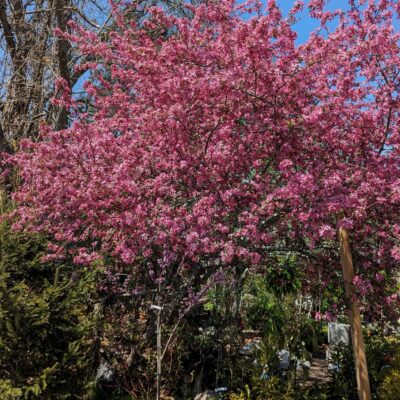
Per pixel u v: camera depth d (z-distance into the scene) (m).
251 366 5.17
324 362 6.70
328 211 4.65
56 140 5.89
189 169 5.21
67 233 5.45
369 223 5.26
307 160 5.41
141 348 5.71
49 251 5.53
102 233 5.36
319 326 6.22
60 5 9.99
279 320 6.45
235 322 6.16
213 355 5.96
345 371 5.40
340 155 5.52
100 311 5.85
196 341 6.04
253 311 6.86
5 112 10.36
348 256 4.84
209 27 6.09
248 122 5.42
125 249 5.00
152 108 5.96
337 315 5.34
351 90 5.26
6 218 5.29
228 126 5.17
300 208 4.77
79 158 5.77
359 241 5.39
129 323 6.02
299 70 5.08
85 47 7.18
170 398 5.27
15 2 11.05
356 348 4.73
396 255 4.80
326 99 5.32
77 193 5.18
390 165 5.32
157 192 5.17
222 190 5.11
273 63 5.33
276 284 6.63
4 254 4.75
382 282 5.38
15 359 4.25
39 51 10.41
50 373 4.20
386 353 5.91
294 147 5.32
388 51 5.20
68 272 5.56
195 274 5.55
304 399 4.77
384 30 5.01
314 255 5.73
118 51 6.75
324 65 5.29
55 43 10.24
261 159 5.40
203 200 4.79
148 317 6.18
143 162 5.38
